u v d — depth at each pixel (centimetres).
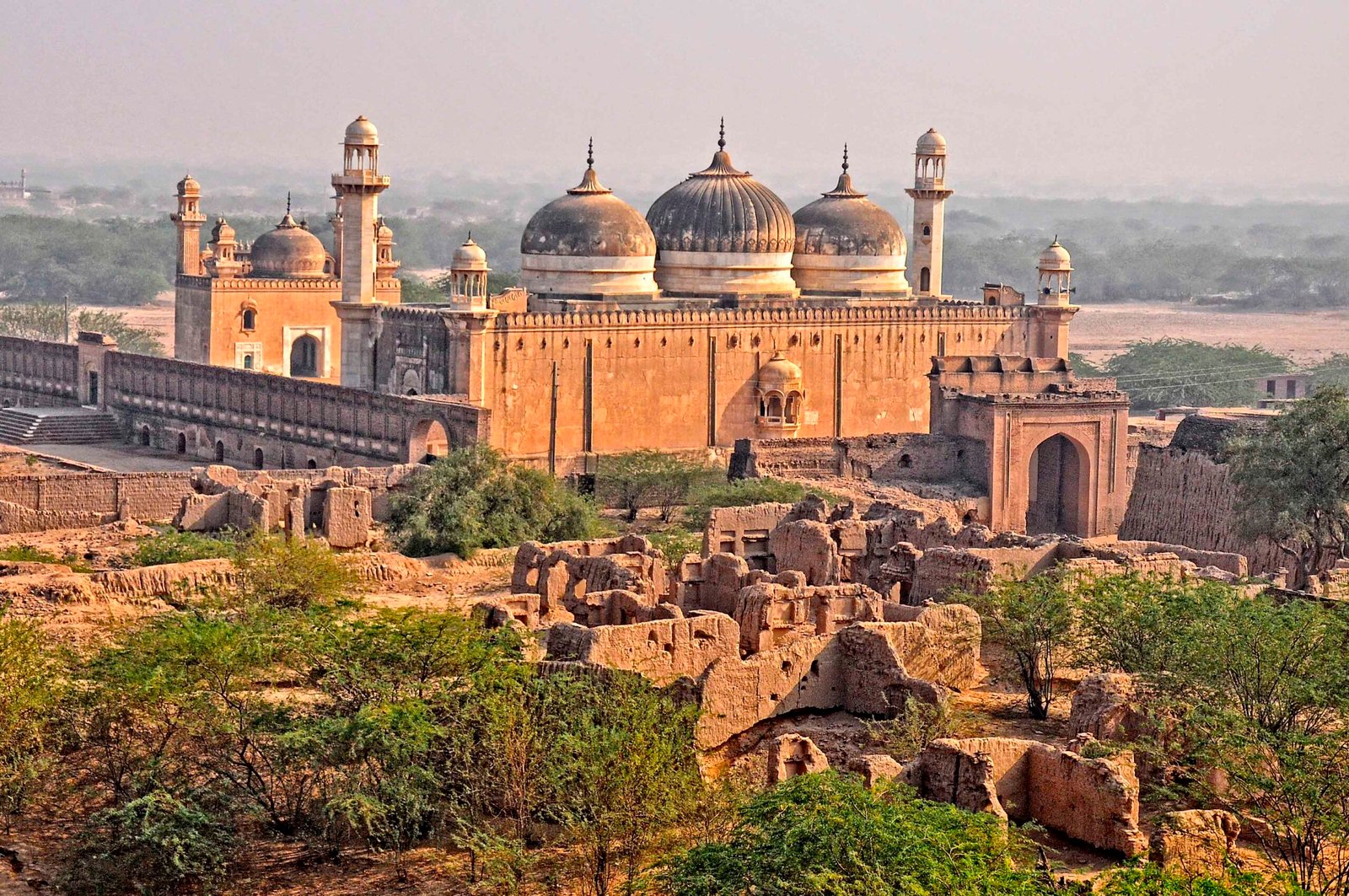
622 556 7162
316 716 5212
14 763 5088
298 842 5038
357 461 12150
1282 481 8881
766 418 12850
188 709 5197
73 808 5153
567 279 12688
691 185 13375
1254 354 19438
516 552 8000
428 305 13988
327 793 5062
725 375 12762
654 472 11288
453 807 5003
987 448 11125
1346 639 5956
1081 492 11444
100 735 5247
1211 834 4688
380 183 13050
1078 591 6331
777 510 8300
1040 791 4928
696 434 12694
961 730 5653
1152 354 19288
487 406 11856
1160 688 5622
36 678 5281
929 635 6112
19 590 6675
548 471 11381
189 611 6003
